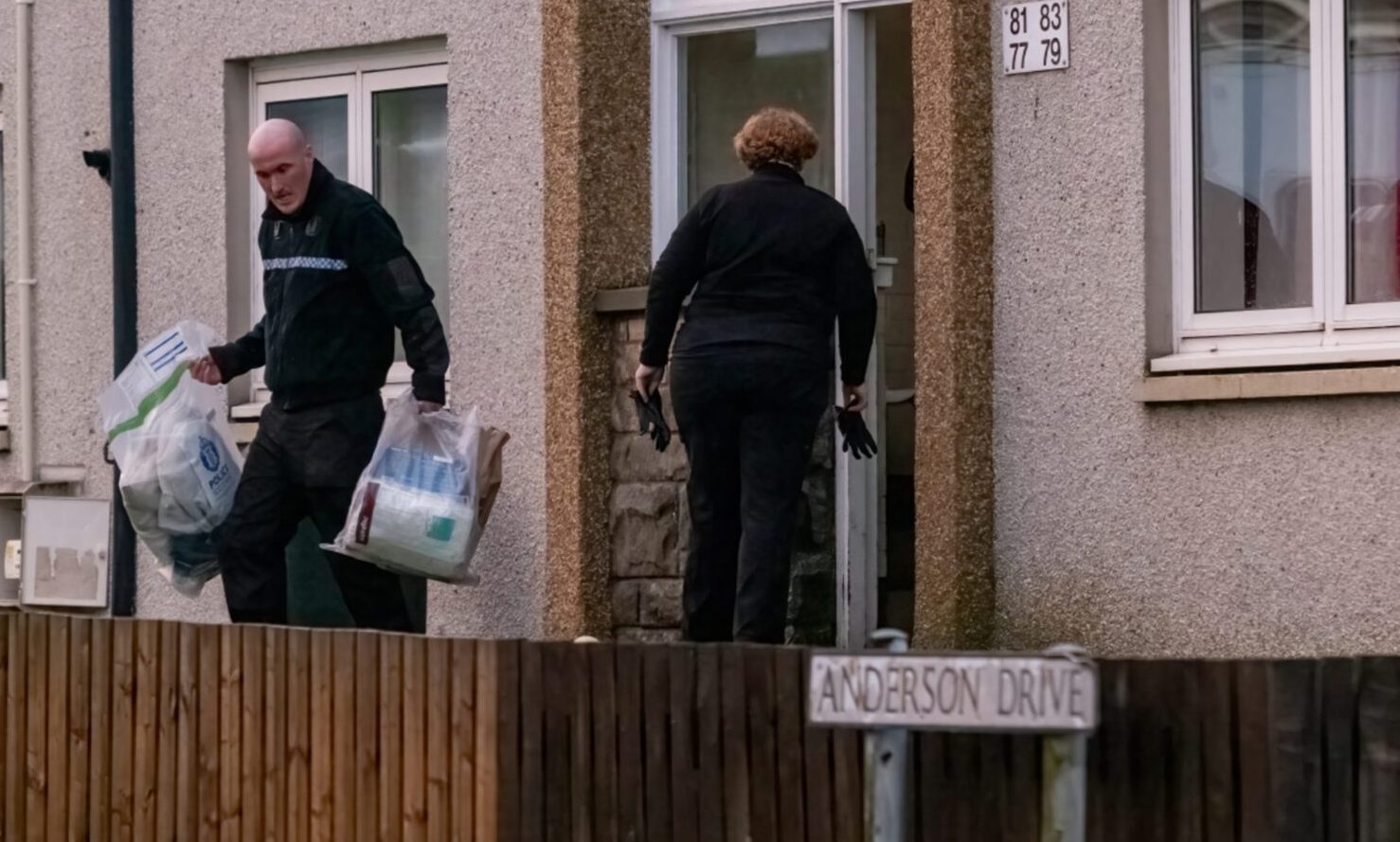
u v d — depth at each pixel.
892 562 32.75
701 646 21.14
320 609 33.22
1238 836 18.70
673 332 27.03
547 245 32.69
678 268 26.59
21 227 39.75
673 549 31.78
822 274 26.61
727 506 27.06
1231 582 26.81
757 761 20.81
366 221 29.53
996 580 28.73
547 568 32.75
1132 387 27.59
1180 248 27.89
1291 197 27.34
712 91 33.28
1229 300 27.75
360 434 30.00
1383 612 25.64
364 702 23.50
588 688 21.81
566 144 32.41
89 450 38.97
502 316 33.50
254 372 37.16
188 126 37.44
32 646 26.88
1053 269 28.28
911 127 32.72
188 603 37.12
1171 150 27.88
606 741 21.70
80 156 39.03
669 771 21.31
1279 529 26.44
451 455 29.48
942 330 28.58
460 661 22.66
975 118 28.59
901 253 32.78
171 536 31.55
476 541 29.98
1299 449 26.27
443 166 35.25
